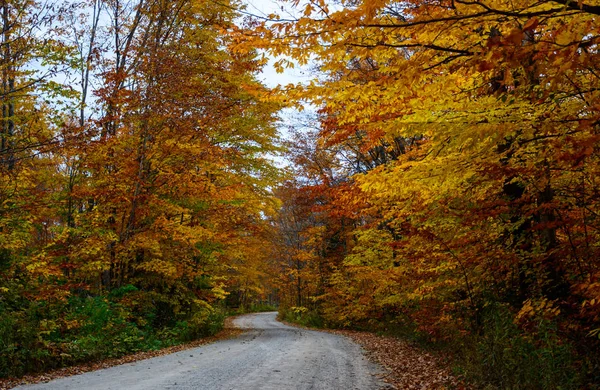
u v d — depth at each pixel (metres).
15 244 12.02
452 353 9.84
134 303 15.46
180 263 17.50
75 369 10.16
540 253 7.14
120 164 15.80
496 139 5.09
